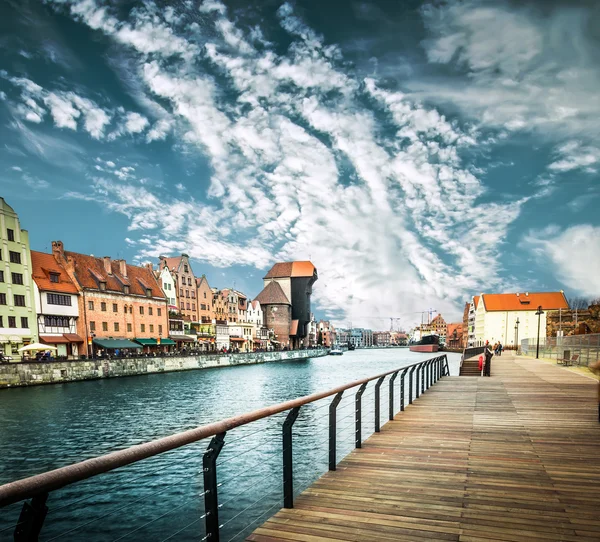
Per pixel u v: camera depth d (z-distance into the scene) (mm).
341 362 94312
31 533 2037
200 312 89812
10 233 48031
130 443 18734
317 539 4059
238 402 31250
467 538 4098
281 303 129000
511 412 11555
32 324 49906
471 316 148875
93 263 63656
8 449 17875
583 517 4594
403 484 5664
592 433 8961
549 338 42969
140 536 9914
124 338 64375
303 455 15617
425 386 17953
